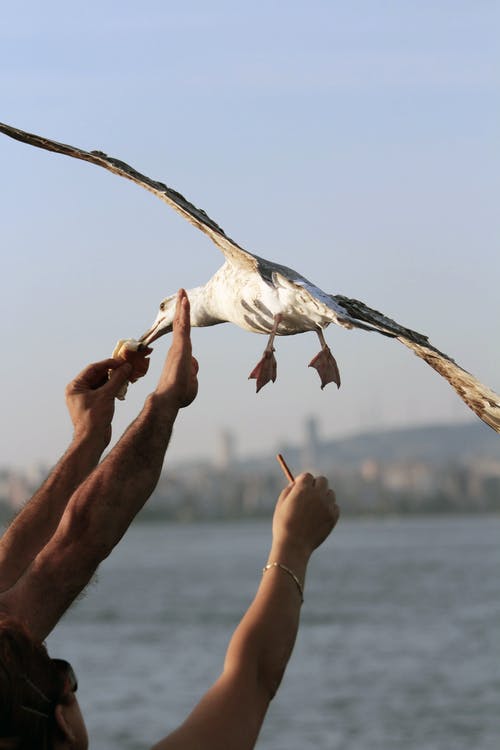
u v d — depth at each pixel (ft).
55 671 9.09
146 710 108.99
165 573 372.79
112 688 122.11
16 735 8.64
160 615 209.15
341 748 90.68
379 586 271.69
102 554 10.53
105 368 13.35
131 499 10.63
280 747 91.97
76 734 9.23
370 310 18.48
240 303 20.52
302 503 11.09
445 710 105.60
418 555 437.58
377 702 110.73
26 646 8.88
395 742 92.89
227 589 285.84
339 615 197.06
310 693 116.57
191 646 157.48
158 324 23.63
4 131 18.20
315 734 96.48
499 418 16.55
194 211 18.62
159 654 149.48
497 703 108.47
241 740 9.91
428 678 123.85
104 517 10.48
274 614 10.52
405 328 17.56
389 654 143.95
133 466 10.72
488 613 192.95
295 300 19.19
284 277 19.20
